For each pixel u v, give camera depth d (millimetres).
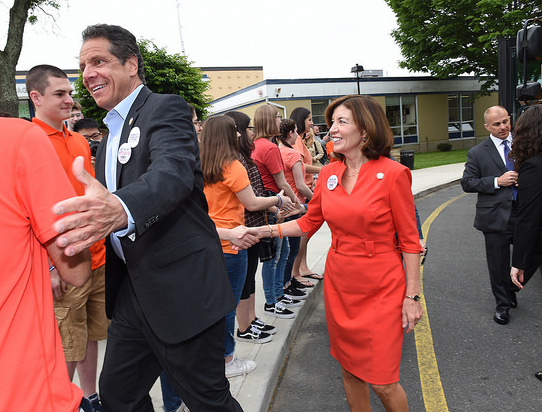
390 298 2092
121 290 1912
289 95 24062
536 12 19109
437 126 28125
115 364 1870
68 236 1107
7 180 1115
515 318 3939
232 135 2846
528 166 2893
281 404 2830
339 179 2193
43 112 2639
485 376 3039
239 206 2988
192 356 1751
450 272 5352
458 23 22219
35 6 11250
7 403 1095
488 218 3791
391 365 2055
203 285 1713
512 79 5844
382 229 2090
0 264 1098
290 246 4336
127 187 1295
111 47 1724
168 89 24031
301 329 3982
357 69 18531
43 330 1187
